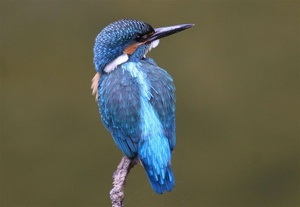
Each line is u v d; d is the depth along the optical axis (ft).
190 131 47.93
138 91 31.01
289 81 49.85
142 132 30.63
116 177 30.71
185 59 50.16
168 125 31.22
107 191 46.42
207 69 49.85
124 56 32.53
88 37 52.08
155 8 52.49
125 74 31.55
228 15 52.19
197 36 51.31
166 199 44.01
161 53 50.21
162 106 31.07
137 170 42.78
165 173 30.45
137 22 33.14
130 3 52.13
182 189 45.85
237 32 51.62
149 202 43.16
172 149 31.48
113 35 32.55
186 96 48.98
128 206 42.98
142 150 30.63
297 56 50.78
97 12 52.42
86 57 51.52
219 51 50.83
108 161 46.93
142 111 30.76
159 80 31.50
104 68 32.50
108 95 31.27
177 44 50.62
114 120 31.12
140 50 32.99
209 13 52.13
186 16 51.93
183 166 46.70
